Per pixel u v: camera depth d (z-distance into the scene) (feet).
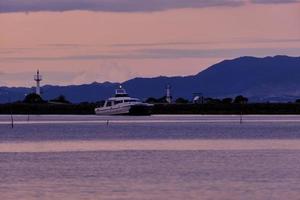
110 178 463.42
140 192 410.52
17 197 397.39
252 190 414.82
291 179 451.94
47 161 567.59
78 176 473.67
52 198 393.91
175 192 410.52
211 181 447.42
